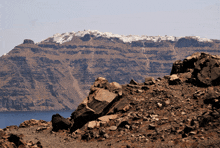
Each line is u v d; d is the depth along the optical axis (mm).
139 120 90125
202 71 111312
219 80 107000
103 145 75375
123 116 97188
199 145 62312
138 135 77000
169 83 117562
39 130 109625
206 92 100250
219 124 72312
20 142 67938
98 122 95562
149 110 96250
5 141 65625
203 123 74062
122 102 106688
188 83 113938
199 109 89250
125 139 76875
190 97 100688
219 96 90375
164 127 79500
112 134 83875
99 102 105875
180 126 77938
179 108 92875
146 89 115875
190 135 70000
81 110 104062
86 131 91562
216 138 64562
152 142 70812
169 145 66125
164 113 91188
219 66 111125
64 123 105125
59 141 85375
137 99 107188
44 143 81125
